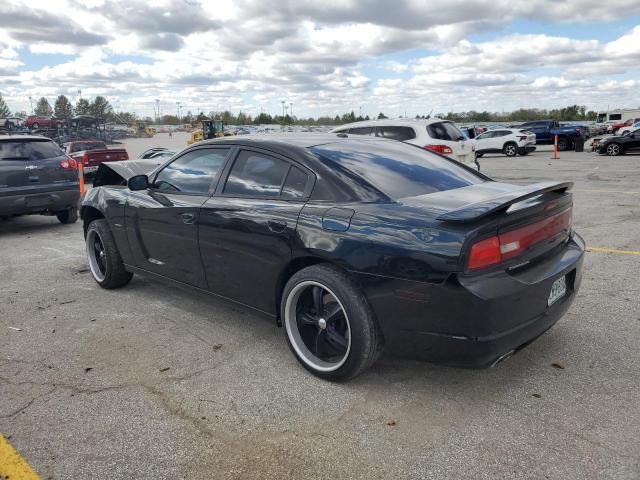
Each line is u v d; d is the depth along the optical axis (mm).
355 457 2555
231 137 4062
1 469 2508
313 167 3400
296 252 3252
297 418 2898
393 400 3059
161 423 2873
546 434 2688
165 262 4383
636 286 4891
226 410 2992
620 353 3553
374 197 3170
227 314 4504
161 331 4160
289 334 3438
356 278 2988
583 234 7234
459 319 2688
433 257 2705
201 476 2447
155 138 74312
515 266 2846
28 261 6555
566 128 30250
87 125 46625
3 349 3869
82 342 3975
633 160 21375
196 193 4082
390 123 11344
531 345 3703
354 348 3051
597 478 2357
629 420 2787
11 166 8242
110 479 2434
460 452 2566
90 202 5207
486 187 3539
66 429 2828
